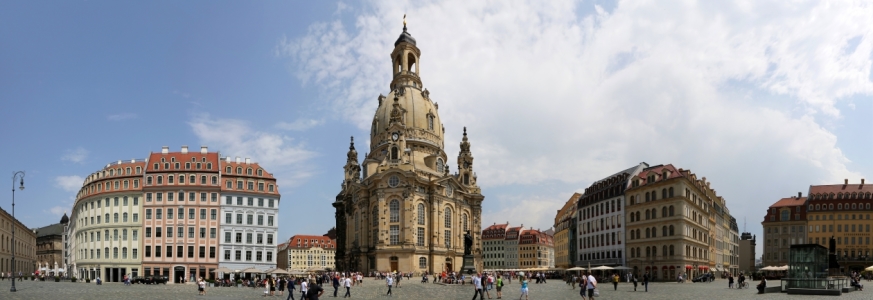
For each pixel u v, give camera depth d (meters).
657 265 128.12
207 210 138.25
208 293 80.44
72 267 165.00
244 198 142.00
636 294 74.81
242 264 139.12
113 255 137.75
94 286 101.94
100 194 141.50
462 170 178.38
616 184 146.00
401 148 159.25
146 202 137.62
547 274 162.25
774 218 188.25
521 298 58.56
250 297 72.00
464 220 169.88
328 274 125.50
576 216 174.25
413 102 174.25
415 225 150.75
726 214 187.38
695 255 133.00
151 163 140.88
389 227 150.62
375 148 175.62
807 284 70.88
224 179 140.88
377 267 148.00
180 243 136.00
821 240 174.62
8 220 186.38
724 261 178.75
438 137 177.25
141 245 136.12
